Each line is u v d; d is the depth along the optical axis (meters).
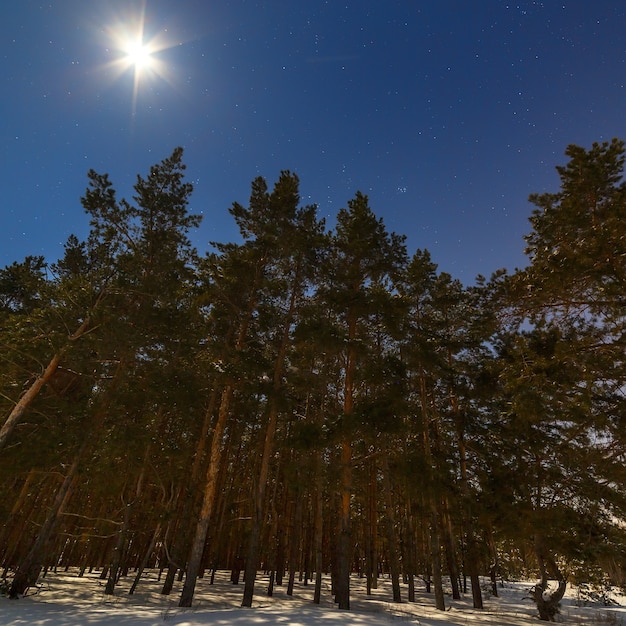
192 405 19.11
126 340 15.96
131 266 18.19
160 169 19.56
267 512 28.00
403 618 10.48
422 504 16.95
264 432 25.12
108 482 17.42
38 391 15.59
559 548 13.75
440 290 22.56
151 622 8.62
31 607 11.53
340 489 14.58
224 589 21.62
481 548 19.08
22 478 20.72
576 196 14.12
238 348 16.47
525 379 12.05
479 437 20.33
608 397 11.63
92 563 28.59
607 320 11.87
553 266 12.05
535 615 17.45
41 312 16.08
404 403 14.72
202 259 18.75
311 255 18.98
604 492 12.44
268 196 20.06
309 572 33.78
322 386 17.39
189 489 18.97
